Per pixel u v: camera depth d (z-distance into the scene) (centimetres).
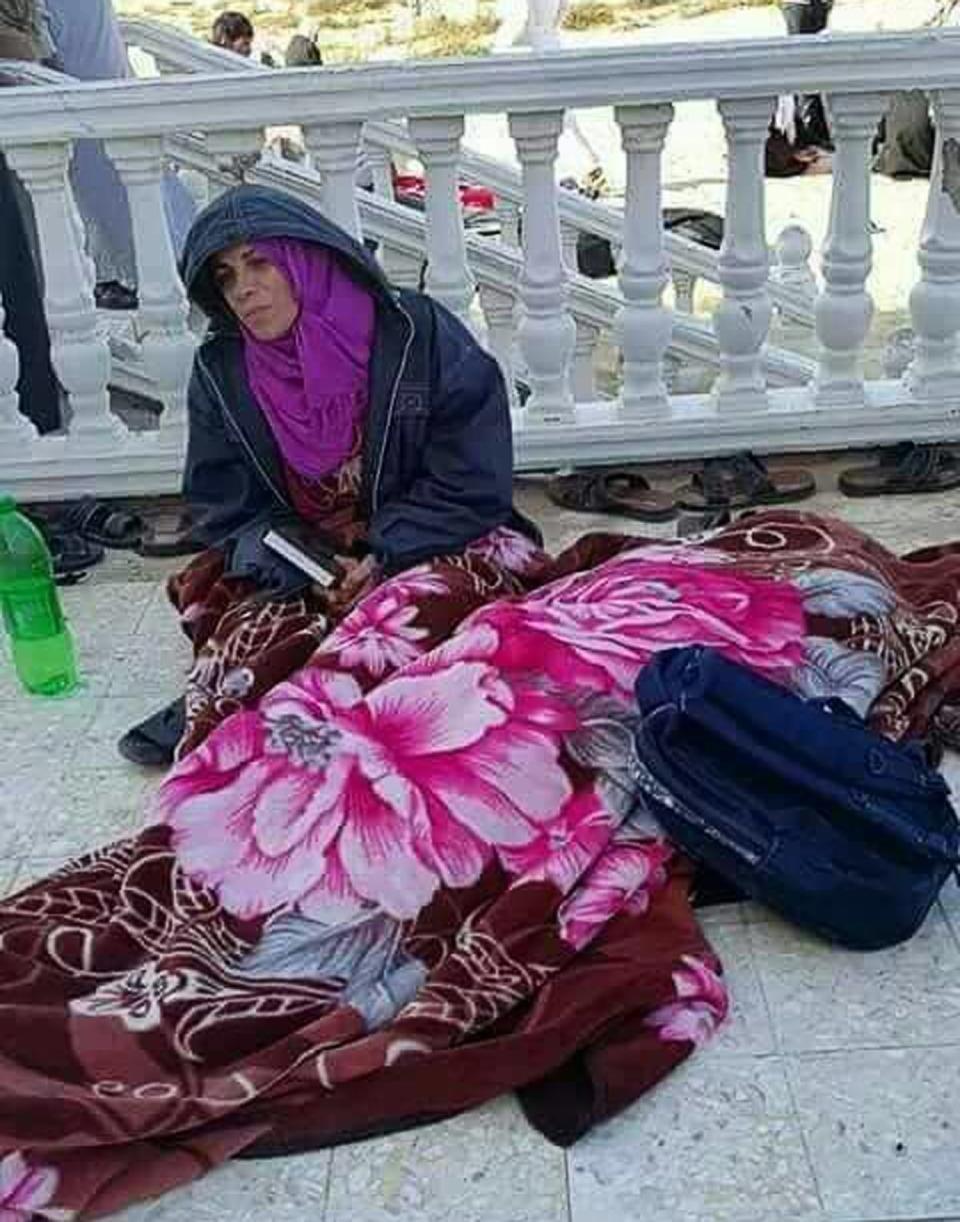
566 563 297
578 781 228
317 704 238
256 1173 189
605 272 611
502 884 220
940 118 349
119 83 345
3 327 390
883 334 629
